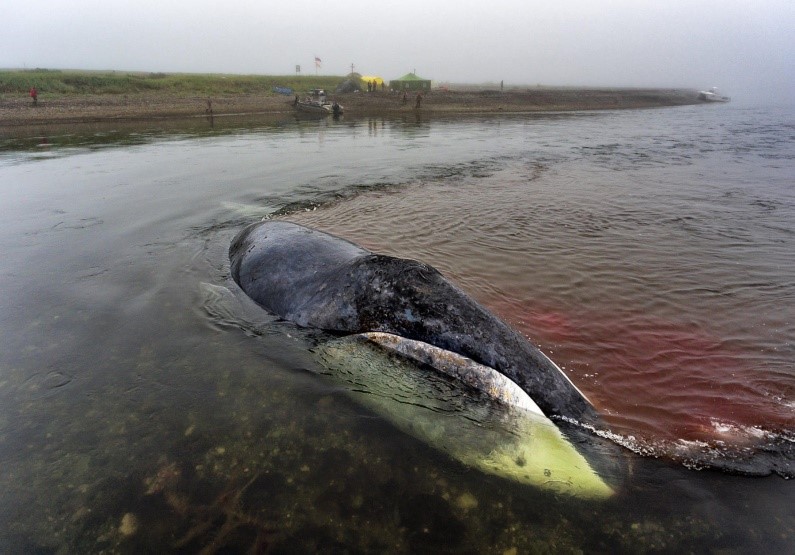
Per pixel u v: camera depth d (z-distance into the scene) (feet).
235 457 9.14
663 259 20.43
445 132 71.77
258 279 16.58
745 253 21.06
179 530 7.66
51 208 26.76
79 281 17.13
